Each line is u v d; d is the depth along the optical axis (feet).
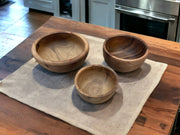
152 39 4.58
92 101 3.16
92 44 4.44
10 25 10.28
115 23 8.14
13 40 9.29
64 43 4.18
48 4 10.34
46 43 4.09
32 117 3.15
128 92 3.46
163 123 3.04
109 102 3.31
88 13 9.20
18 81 3.68
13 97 3.41
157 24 7.27
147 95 3.41
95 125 3.01
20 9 11.50
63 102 3.33
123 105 3.27
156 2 6.78
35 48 3.79
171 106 3.27
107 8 8.50
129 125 2.99
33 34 4.75
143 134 2.91
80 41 4.04
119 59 3.51
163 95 3.44
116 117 3.10
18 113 3.21
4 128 3.01
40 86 3.60
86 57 3.82
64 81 3.68
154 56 4.17
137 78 3.71
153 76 3.74
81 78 3.47
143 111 3.21
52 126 3.04
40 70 3.90
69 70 3.70
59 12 10.21
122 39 4.02
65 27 4.96
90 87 3.47
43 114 3.19
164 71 3.86
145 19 7.39
